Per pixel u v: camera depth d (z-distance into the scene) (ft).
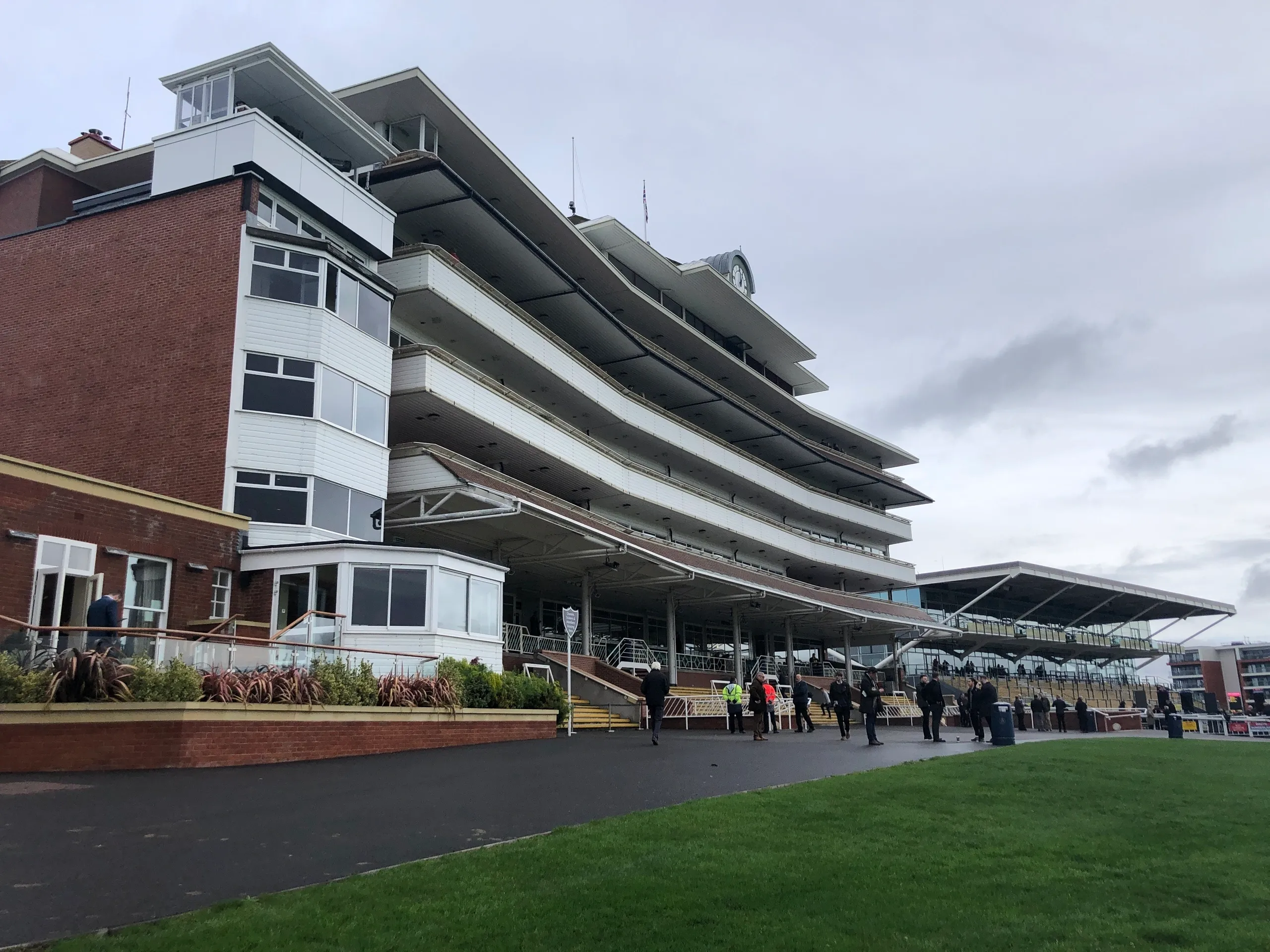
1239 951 19.29
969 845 29.55
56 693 43.37
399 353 92.68
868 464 232.94
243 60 83.51
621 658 134.10
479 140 109.50
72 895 22.58
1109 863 27.45
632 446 152.76
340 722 53.67
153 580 63.77
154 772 43.09
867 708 70.54
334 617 64.95
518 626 110.42
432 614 67.51
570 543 110.32
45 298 82.48
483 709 66.39
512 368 117.91
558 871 24.93
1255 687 405.59
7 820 30.68
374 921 20.51
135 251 80.33
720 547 171.83
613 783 42.80
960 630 212.23
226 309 75.46
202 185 79.20
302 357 76.69
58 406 79.30
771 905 22.20
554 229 126.41
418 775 44.52
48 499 57.00
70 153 111.14
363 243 90.27
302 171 83.46
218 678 49.03
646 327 160.04
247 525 70.95
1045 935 20.25
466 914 21.09
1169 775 48.44
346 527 78.59
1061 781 44.68
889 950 19.20
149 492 67.72
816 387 219.61
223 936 19.38
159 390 76.07
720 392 166.20
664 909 21.71
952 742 76.74
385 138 106.11
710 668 164.86
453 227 108.78
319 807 34.78
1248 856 28.50
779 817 33.60
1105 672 289.94
